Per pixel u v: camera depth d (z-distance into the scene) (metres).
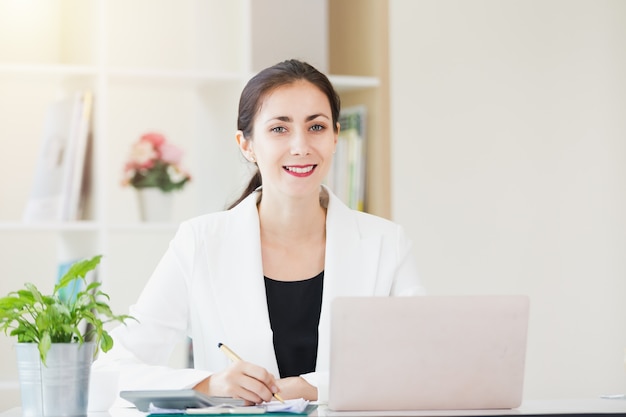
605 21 4.53
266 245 2.79
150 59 4.36
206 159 4.16
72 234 4.09
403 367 1.95
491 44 4.38
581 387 4.46
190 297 2.75
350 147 3.98
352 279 2.74
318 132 2.67
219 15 4.10
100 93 3.78
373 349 1.95
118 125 4.30
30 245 4.21
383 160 3.92
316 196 2.78
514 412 1.94
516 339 1.99
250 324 2.67
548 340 4.43
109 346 1.99
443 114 4.31
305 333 2.71
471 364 1.97
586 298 4.47
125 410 2.23
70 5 3.97
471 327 1.97
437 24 4.32
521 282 4.39
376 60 3.96
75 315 1.99
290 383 2.37
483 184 4.36
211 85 4.03
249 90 2.73
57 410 1.95
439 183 4.29
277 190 2.70
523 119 4.41
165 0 4.37
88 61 3.89
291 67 2.70
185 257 2.74
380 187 3.91
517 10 4.41
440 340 1.96
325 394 2.30
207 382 2.29
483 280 4.34
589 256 4.48
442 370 1.97
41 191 3.88
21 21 3.91
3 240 4.19
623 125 4.54
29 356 1.96
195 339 2.77
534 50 4.43
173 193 4.02
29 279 4.21
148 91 4.32
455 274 4.30
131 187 4.28
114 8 4.33
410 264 2.83
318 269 2.78
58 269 4.02
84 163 3.86
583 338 4.47
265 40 3.85
